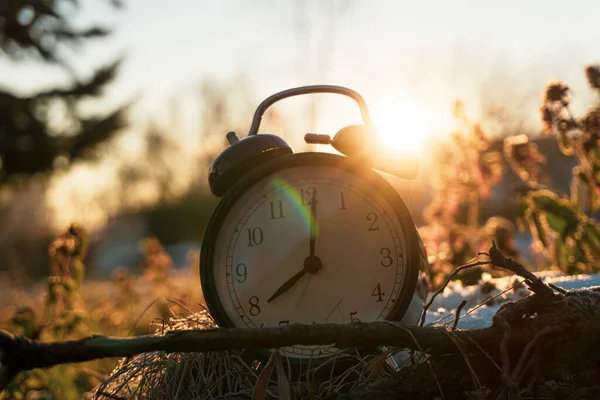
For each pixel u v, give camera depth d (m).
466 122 0.96
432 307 0.62
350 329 0.36
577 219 0.79
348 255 0.44
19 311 0.80
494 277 0.82
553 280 0.62
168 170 6.29
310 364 0.41
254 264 0.44
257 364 0.45
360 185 0.44
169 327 0.50
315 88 0.50
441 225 0.96
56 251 0.83
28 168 4.47
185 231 5.43
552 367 0.37
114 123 4.52
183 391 0.45
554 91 0.79
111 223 6.29
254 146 0.46
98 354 0.33
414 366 0.37
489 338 0.37
